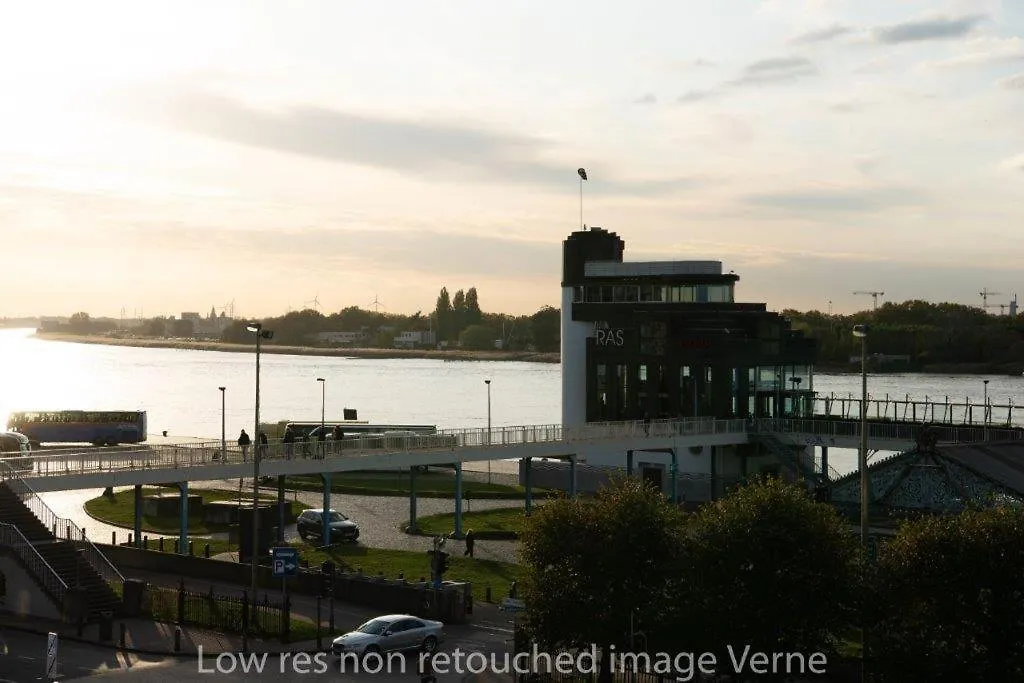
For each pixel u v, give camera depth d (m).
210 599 54.31
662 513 46.22
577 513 46.28
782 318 107.44
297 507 97.69
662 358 106.31
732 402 104.94
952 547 40.84
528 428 95.00
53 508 100.06
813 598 42.62
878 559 44.53
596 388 110.38
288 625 51.88
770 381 107.25
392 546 78.56
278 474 72.75
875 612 42.28
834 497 70.62
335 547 77.19
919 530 42.50
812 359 110.12
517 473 122.00
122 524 89.50
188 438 145.38
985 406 99.31
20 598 55.75
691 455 103.31
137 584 55.97
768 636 42.81
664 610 44.34
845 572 42.84
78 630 52.16
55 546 57.50
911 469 68.81
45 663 46.75
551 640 45.66
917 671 40.34
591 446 90.25
